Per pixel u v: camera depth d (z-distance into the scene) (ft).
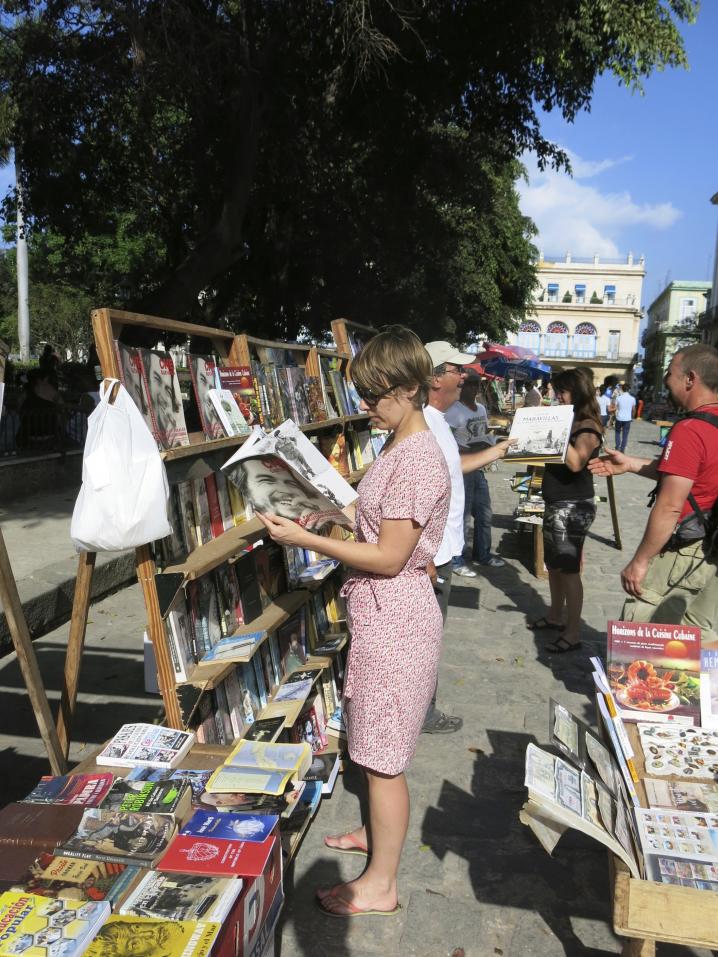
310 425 12.58
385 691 7.50
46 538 23.16
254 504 7.46
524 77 41.73
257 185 50.67
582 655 16.57
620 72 36.24
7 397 34.27
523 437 15.72
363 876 8.43
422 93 41.88
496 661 16.16
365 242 57.98
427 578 7.75
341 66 38.19
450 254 65.26
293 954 7.83
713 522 10.12
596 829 6.06
